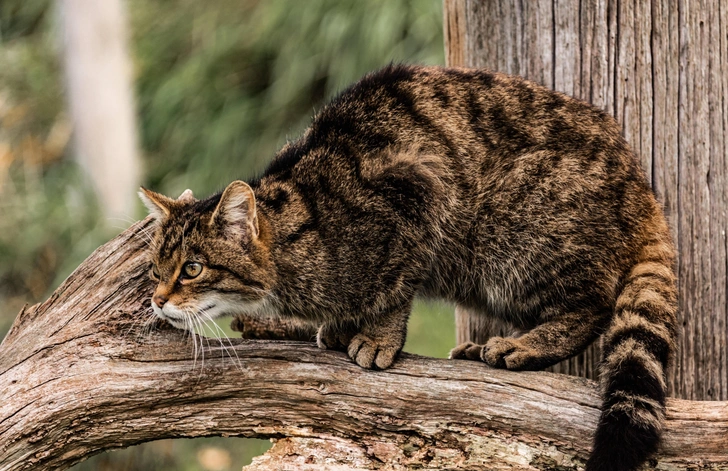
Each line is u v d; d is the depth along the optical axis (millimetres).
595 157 3738
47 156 8594
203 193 8047
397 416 3459
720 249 3826
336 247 3736
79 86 8008
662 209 3824
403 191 3727
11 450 3381
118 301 3668
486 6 4070
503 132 3820
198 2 9148
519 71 4027
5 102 8836
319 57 8172
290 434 3510
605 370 3451
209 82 8648
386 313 3789
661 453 3289
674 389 3914
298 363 3549
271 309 3885
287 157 4020
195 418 3537
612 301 3730
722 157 3781
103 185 8055
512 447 3367
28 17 9727
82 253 7379
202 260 3662
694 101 3773
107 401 3479
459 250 3869
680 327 3881
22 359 3533
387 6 7852
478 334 4406
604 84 3877
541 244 3725
